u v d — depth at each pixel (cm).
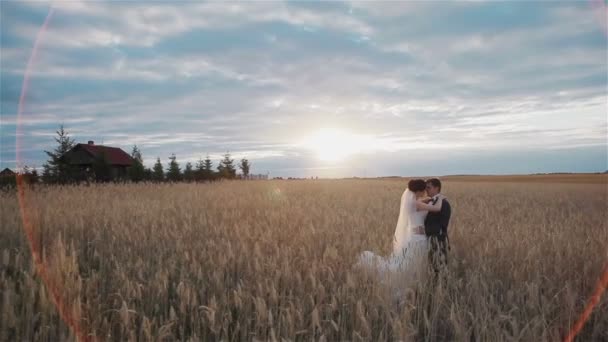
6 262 508
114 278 527
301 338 402
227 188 2142
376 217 1070
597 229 930
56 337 377
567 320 454
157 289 482
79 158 3397
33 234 752
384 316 433
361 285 489
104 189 1858
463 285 537
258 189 2155
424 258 584
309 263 548
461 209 1360
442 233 650
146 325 369
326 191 2195
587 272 570
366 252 603
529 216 1228
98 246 720
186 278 522
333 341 421
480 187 2880
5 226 811
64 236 720
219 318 423
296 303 446
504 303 480
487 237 791
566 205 1700
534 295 457
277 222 927
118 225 839
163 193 1747
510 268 587
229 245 590
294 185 2730
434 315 439
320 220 995
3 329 368
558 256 611
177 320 441
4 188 1734
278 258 577
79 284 441
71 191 1639
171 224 926
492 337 386
